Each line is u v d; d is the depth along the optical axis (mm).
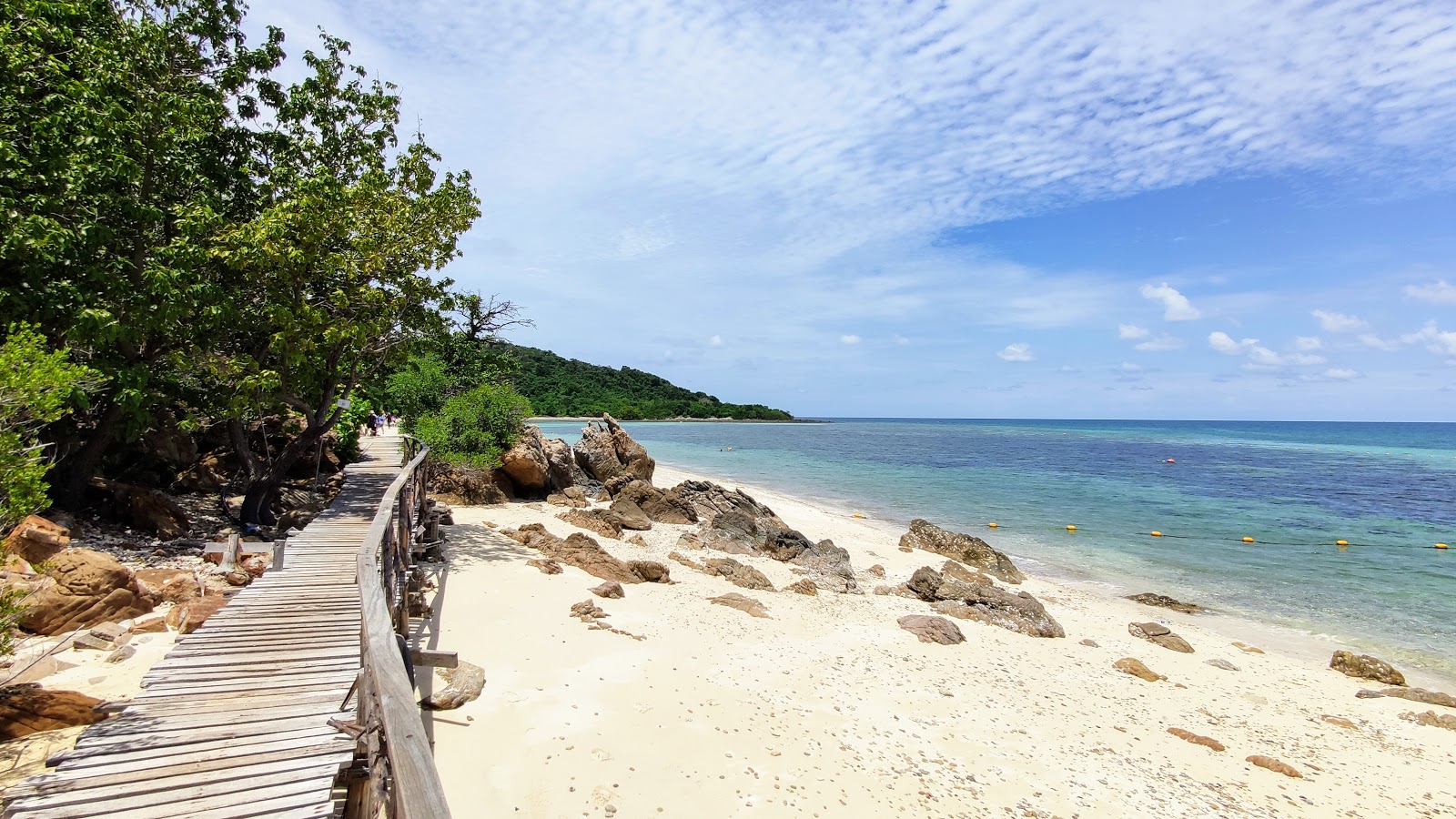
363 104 17938
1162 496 40219
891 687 11008
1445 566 23641
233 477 19078
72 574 8617
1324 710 12078
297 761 5539
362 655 5512
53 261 11062
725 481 44750
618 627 11867
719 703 9453
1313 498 39906
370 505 17109
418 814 2830
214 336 14633
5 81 10914
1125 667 13242
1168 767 9453
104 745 5625
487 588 13117
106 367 11984
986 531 29156
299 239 14258
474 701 8516
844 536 26312
